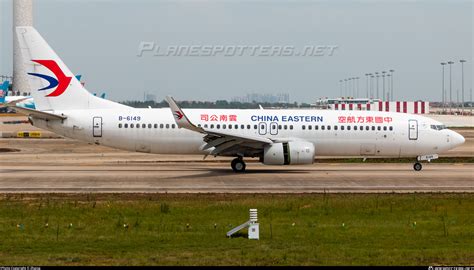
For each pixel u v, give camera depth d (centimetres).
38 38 11500
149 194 8719
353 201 8000
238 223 6606
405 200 8119
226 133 11006
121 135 11612
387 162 13712
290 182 10112
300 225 6519
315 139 11819
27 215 7038
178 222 6662
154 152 11800
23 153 15662
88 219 6819
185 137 11650
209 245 5569
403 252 5281
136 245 5569
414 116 12200
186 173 11312
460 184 9950
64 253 5253
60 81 11600
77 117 11562
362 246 5544
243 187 9531
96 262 4941
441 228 6372
